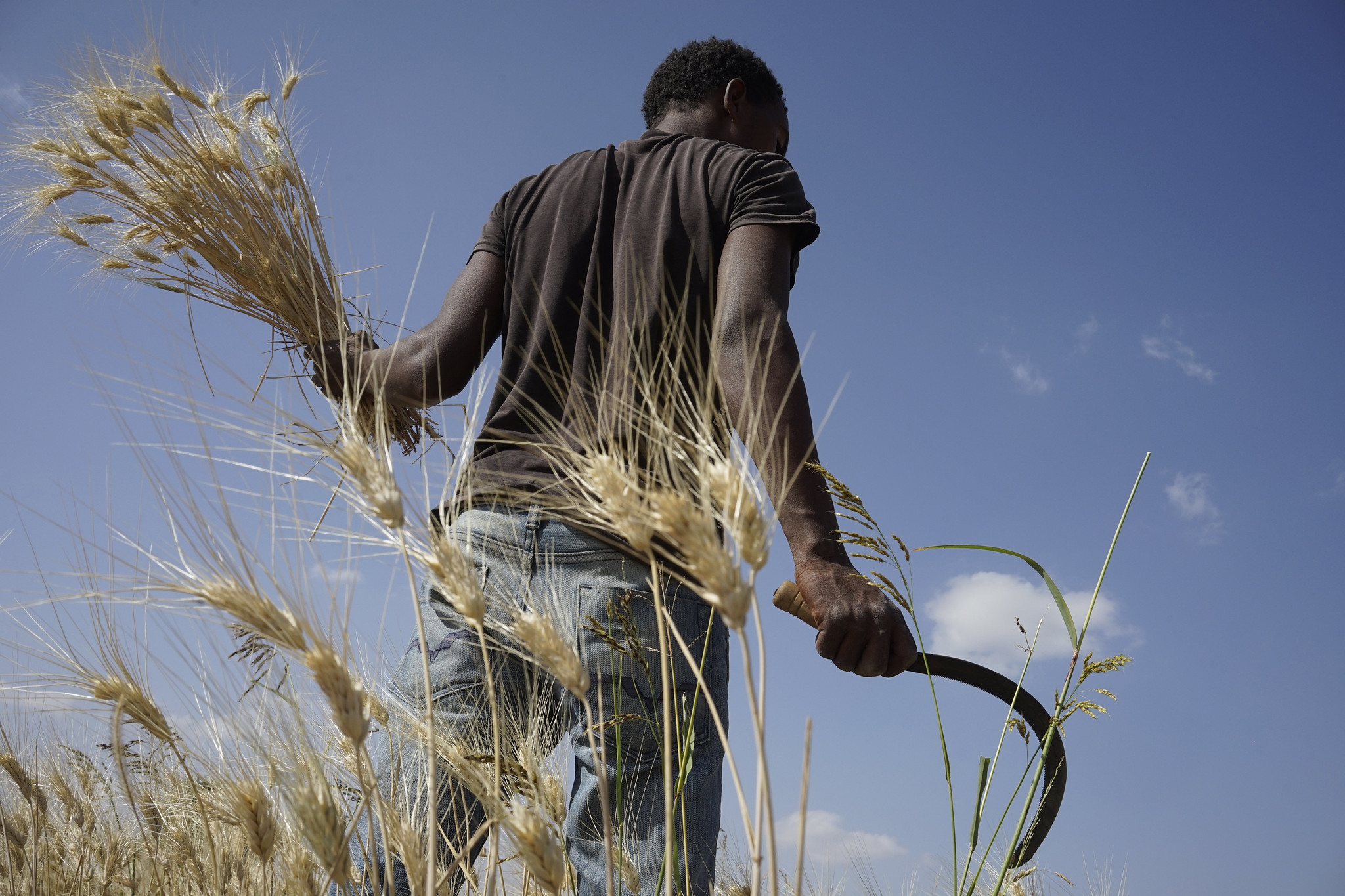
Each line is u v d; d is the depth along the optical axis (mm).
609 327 1715
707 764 1528
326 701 1010
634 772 1485
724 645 1623
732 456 908
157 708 1319
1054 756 1591
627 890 1436
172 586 1062
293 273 2199
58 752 2105
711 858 1506
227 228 2266
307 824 1049
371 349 2096
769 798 796
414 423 2176
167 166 2355
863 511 1568
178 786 1634
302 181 2424
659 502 871
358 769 1053
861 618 1395
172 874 1669
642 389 1132
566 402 1512
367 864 1221
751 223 1671
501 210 2000
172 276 2373
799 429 1479
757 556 850
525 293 1832
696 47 2156
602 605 1498
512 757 1456
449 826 1446
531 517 1567
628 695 1495
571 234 1810
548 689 1586
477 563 1572
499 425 1723
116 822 2102
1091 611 1670
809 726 821
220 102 2451
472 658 1545
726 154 1775
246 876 1585
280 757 1117
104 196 2404
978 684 1645
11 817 1997
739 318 1545
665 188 1771
